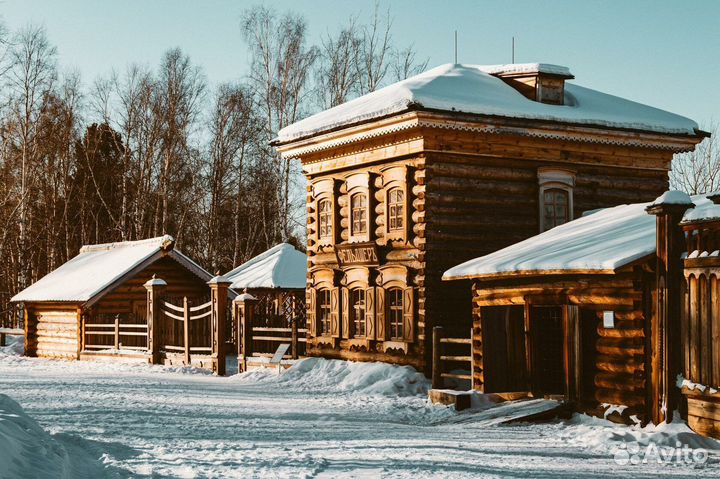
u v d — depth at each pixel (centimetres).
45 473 862
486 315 1845
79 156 5466
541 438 1404
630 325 1516
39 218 5259
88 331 3278
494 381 1830
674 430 1353
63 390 2047
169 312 2967
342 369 2347
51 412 1598
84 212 5475
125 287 3391
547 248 1798
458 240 2253
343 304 2467
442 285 2223
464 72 2544
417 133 2227
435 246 2220
